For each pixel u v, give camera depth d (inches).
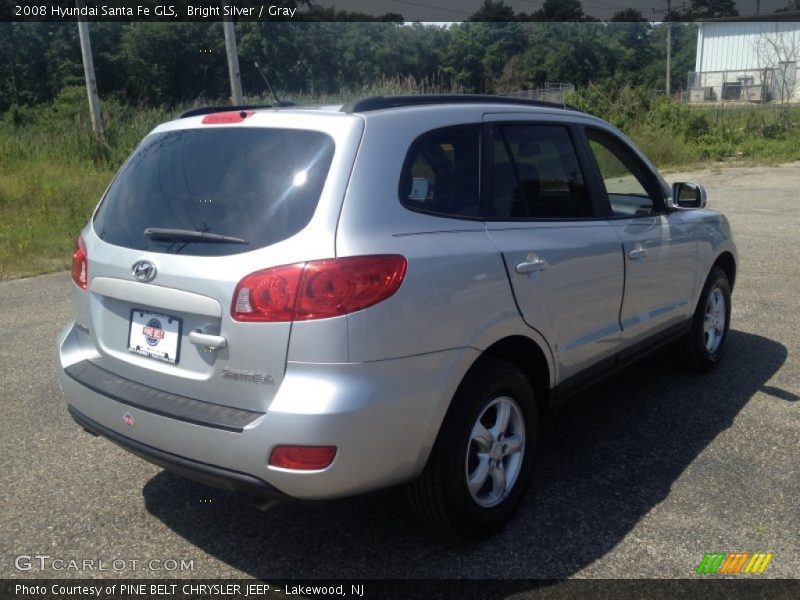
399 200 118.1
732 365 217.8
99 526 137.9
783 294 295.1
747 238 414.6
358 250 109.3
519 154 143.8
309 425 104.5
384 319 109.2
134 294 121.6
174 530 136.7
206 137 129.4
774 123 1070.4
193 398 116.5
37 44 1711.4
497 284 126.3
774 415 182.1
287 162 117.8
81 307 136.3
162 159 132.2
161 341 120.2
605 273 153.7
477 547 129.6
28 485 152.6
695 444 167.3
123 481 154.4
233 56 686.5
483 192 133.3
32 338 251.3
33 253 386.3
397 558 126.9
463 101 140.0
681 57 2930.6
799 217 484.7
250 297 108.2
